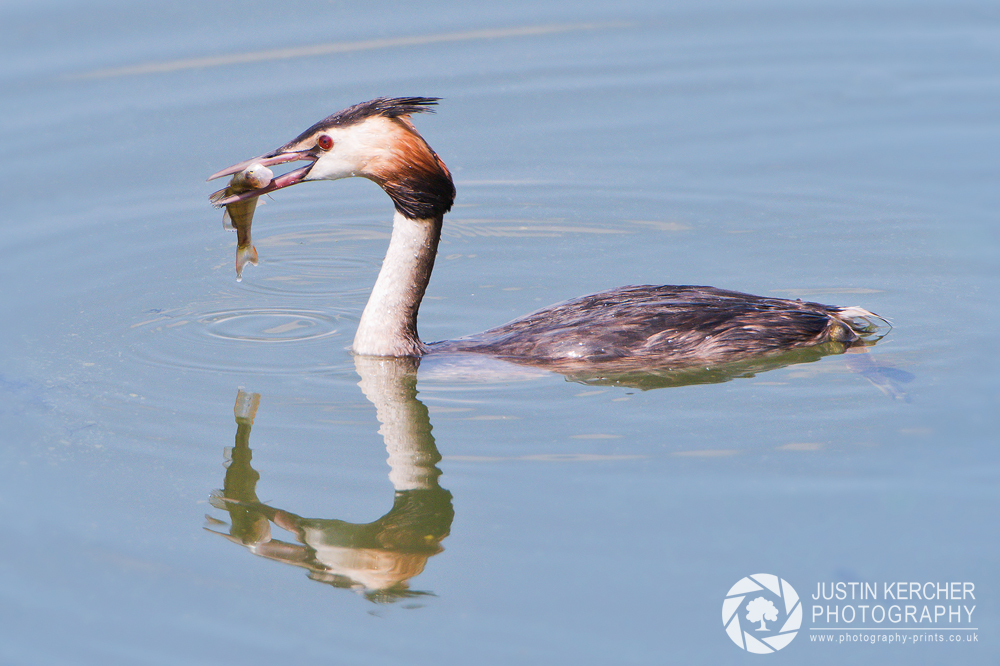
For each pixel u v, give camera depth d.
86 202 16.45
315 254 15.71
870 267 14.64
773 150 18.05
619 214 16.52
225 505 9.98
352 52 20.61
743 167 17.66
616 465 10.26
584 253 15.42
